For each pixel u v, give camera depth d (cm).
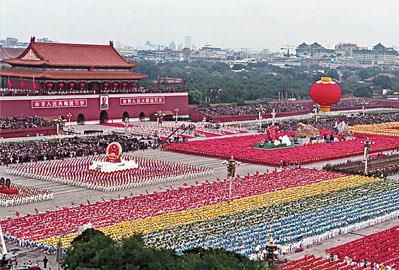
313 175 17138
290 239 11088
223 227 11662
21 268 9444
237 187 15438
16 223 11825
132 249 8006
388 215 13050
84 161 18812
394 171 18150
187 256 7956
